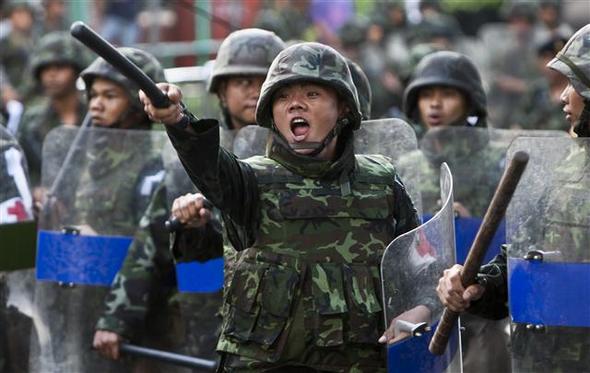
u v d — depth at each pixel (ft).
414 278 45.27
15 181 62.28
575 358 47.75
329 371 46.16
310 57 46.24
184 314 60.59
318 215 46.21
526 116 103.35
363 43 119.85
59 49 82.64
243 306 46.14
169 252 60.70
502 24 130.93
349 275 46.03
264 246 46.21
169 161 60.39
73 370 62.28
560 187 47.55
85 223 62.03
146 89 41.93
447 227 45.75
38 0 111.75
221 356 47.14
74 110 83.51
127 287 60.34
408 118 71.67
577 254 47.42
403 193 47.70
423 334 45.57
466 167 64.64
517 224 47.80
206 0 116.57
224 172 45.09
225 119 61.93
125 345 60.23
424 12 123.85
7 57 107.14
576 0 124.16
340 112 46.88
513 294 47.91
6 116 87.76
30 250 62.59
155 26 115.96
